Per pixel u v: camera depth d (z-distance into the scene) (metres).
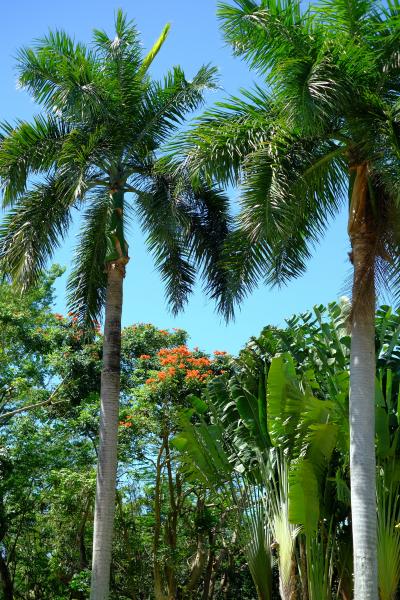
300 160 12.93
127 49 17.11
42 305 26.33
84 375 24.09
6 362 24.77
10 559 25.61
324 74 11.75
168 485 24.34
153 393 21.83
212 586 23.75
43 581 26.44
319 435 15.27
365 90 12.22
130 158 17.42
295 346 19.17
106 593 15.32
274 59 12.59
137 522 23.42
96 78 16.80
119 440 21.84
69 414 24.38
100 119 16.92
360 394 12.39
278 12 12.43
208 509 24.09
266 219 12.14
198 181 13.17
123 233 17.14
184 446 18.61
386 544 14.96
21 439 24.00
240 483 18.50
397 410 16.20
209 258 18.09
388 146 11.90
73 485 22.16
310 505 15.30
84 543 25.81
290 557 15.87
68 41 17.00
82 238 18.30
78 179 15.50
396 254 12.59
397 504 15.77
